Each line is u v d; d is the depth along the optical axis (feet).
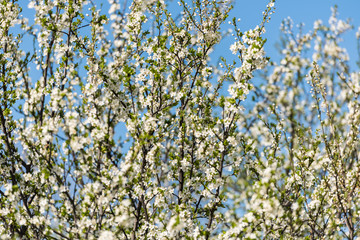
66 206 19.25
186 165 22.72
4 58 23.40
